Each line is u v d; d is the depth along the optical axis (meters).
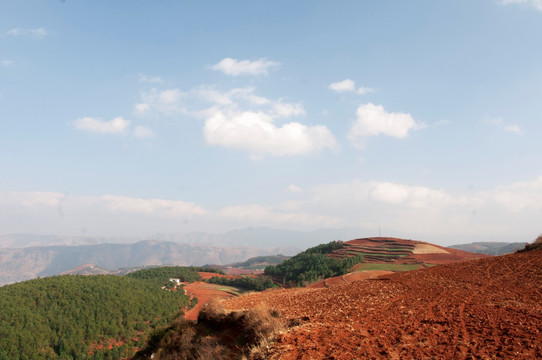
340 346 11.37
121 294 153.25
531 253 36.72
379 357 10.19
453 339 11.44
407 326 13.59
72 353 113.94
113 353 112.00
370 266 152.12
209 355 17.86
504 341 10.84
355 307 18.81
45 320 127.44
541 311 14.92
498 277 26.28
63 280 165.12
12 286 154.25
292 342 12.20
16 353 106.62
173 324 34.19
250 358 12.30
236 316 21.55
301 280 155.75
